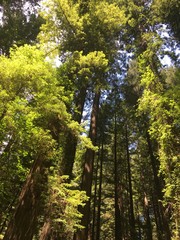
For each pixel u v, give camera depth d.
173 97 9.70
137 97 18.33
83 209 10.32
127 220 22.47
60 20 11.79
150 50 13.94
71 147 10.66
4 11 13.43
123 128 21.97
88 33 12.79
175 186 9.18
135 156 24.97
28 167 8.95
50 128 8.10
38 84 6.45
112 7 13.04
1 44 12.62
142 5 16.94
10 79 6.17
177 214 9.02
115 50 14.89
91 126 13.65
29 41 13.82
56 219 7.19
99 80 12.89
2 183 7.61
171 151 9.69
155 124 10.45
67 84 9.94
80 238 9.64
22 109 6.27
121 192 21.16
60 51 12.05
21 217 6.57
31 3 13.85
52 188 7.09
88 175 11.38
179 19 14.29
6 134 6.43
